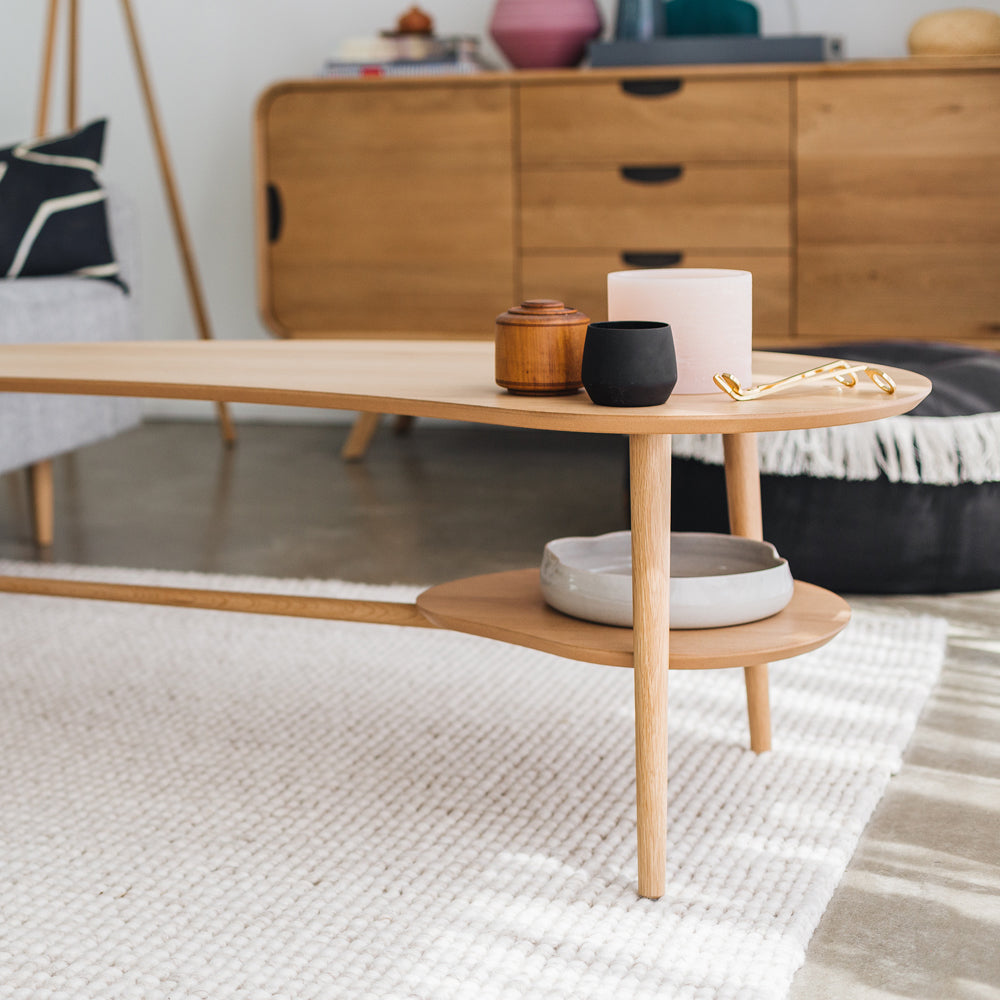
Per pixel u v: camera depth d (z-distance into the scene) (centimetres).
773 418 102
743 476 139
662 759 112
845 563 198
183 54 368
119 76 374
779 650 116
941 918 111
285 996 99
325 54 358
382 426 370
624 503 241
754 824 127
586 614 121
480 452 332
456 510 268
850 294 280
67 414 239
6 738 152
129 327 268
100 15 372
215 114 368
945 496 195
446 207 300
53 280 248
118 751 148
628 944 105
